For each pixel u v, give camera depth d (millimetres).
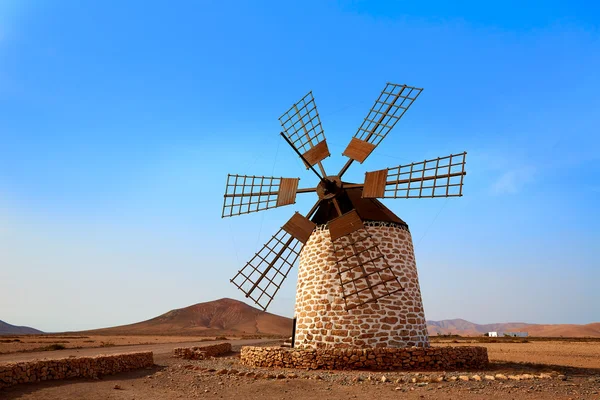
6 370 11977
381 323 17969
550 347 39469
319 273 19438
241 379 14617
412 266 19672
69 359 14312
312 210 20781
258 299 21016
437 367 16125
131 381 14766
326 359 16547
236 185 22938
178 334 97812
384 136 20969
